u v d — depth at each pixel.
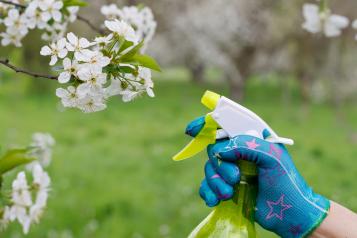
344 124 14.59
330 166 8.91
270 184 1.42
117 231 5.70
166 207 6.50
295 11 15.56
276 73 24.73
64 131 11.41
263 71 21.80
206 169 1.44
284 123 14.30
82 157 9.07
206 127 1.45
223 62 18.95
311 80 17.50
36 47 11.38
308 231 1.42
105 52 1.53
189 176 8.09
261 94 22.75
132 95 1.52
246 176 1.44
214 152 1.42
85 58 1.49
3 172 1.73
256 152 1.40
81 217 6.05
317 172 8.18
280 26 16.02
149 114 14.66
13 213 1.85
